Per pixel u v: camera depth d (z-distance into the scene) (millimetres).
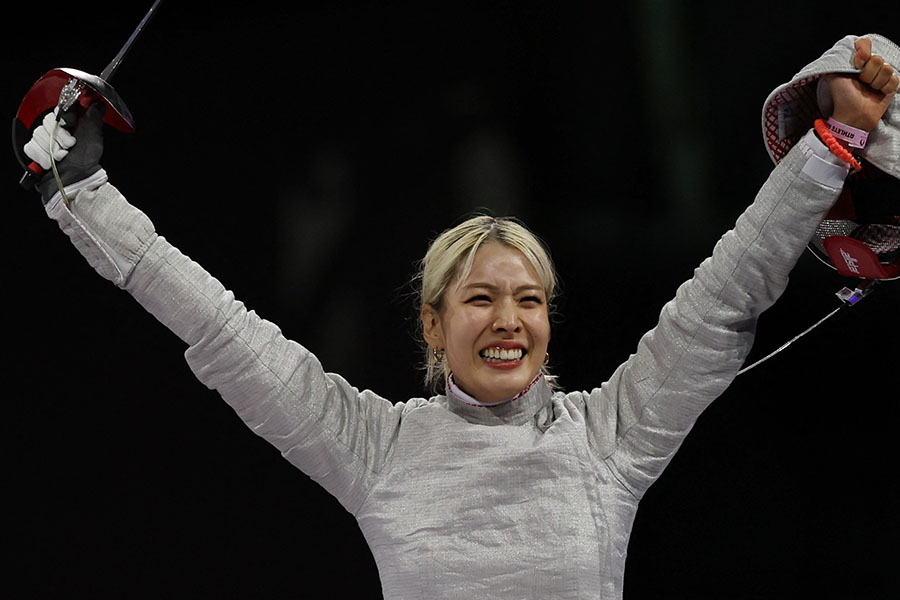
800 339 11773
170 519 12492
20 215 13047
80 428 12719
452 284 6918
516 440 6680
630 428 6746
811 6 12148
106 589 12414
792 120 6512
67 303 12914
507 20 12703
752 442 11781
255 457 12555
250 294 12633
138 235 6617
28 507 12586
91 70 13055
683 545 11773
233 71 12961
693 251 12180
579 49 12578
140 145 12914
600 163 12438
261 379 6656
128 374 12773
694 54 12383
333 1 12945
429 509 6551
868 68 5969
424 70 12789
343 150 12773
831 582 11422
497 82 12672
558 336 12250
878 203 6637
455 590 6336
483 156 12578
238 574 12336
